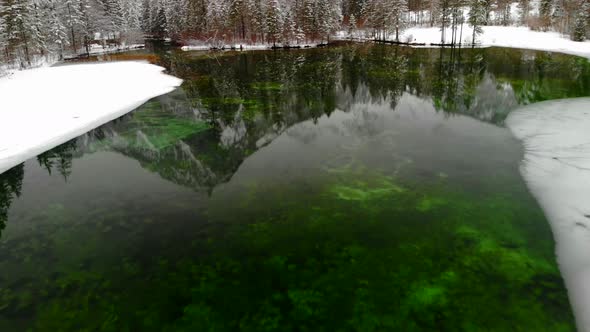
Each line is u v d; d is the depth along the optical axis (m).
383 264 6.66
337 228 7.86
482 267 6.46
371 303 5.75
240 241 7.53
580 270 6.27
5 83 25.11
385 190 9.45
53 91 21.81
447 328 5.22
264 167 11.33
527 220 7.82
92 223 8.45
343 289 6.08
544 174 9.77
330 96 21.62
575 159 10.45
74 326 5.54
